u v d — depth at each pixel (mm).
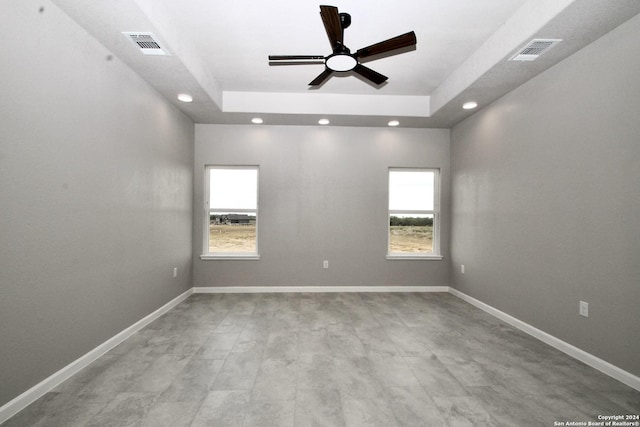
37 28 1872
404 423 1689
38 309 1906
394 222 4855
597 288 2301
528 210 3039
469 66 3150
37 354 1900
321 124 4648
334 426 1660
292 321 3336
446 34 2732
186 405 1833
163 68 2852
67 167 2121
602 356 2266
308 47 2975
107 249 2562
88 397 1904
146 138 3166
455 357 2490
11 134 1719
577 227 2477
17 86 1750
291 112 4145
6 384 1711
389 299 4277
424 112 4230
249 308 3807
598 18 2066
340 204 4719
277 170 4680
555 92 2705
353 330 3076
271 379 2133
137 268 3025
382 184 4754
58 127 2039
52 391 1960
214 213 4762
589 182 2371
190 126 4406
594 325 2326
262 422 1689
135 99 2951
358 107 4191
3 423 1655
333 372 2236
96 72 2400
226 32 2725
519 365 2357
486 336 2938
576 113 2488
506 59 2625
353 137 4738
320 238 4703
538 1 2193
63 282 2102
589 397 1939
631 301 2066
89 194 2342
